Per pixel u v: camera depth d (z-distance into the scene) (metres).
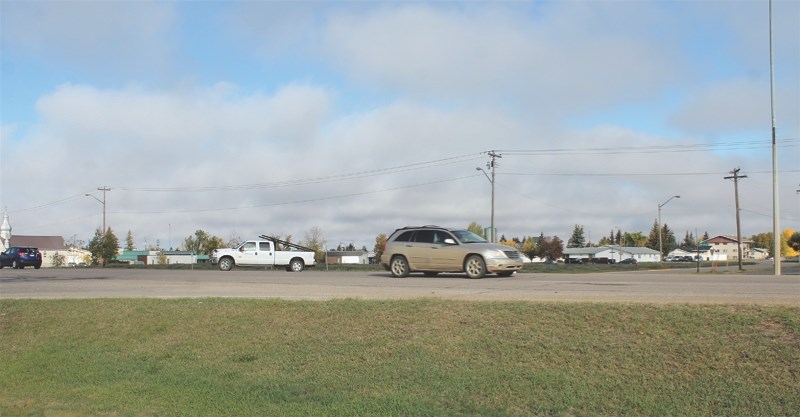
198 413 7.92
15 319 13.66
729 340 8.34
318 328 11.03
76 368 10.44
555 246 129.25
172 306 13.56
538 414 7.20
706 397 7.13
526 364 8.54
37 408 8.49
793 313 8.95
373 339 10.14
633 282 17.75
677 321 9.12
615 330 9.14
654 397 7.25
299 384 8.76
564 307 10.33
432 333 10.01
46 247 119.75
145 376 9.78
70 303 14.73
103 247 69.56
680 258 129.75
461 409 7.46
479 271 20.62
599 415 7.01
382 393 8.15
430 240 21.78
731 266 73.06
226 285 19.67
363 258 106.56
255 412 7.83
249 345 10.70
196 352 10.70
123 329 12.38
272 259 36.53
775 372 7.44
